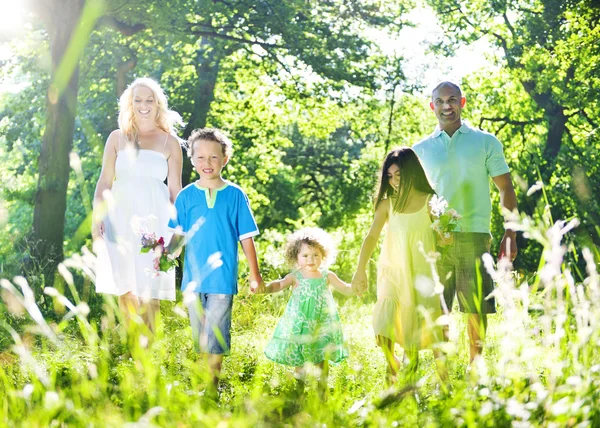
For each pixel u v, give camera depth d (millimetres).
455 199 5227
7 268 6285
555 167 23578
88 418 2375
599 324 2375
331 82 22922
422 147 5547
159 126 5859
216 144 5000
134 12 16859
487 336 4230
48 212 15164
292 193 33625
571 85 23750
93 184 25047
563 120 25688
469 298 4426
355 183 30125
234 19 21000
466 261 4969
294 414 2512
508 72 25547
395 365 3609
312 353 4641
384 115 27594
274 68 22953
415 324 4457
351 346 3775
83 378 2588
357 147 40844
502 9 24859
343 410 2676
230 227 4965
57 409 2416
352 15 22469
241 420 2359
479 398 2615
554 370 2404
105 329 2553
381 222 5027
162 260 4895
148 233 4902
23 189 22594
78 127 20969
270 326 7430
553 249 2365
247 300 8312
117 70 18719
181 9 17781
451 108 5445
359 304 9133
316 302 4941
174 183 5820
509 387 2582
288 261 5094
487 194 5359
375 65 23047
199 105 23344
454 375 2938
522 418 2344
